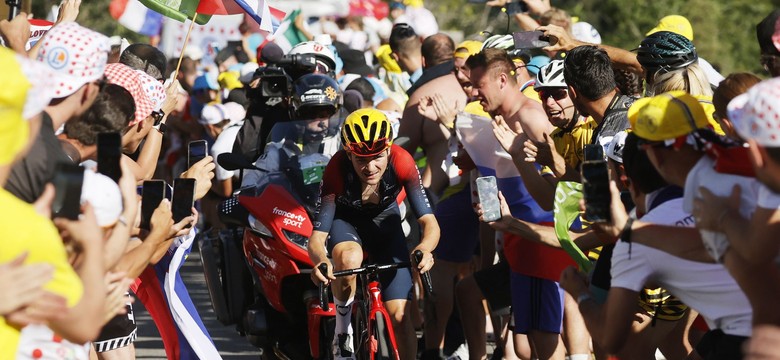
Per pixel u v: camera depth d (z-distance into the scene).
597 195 13.85
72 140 15.38
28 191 12.31
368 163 19.98
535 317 20.72
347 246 20.52
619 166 17.80
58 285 11.13
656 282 13.33
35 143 12.43
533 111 21.22
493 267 22.69
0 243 10.86
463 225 25.34
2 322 11.12
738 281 11.74
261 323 22.31
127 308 18.69
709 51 87.62
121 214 12.99
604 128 19.27
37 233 11.00
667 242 12.95
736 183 11.96
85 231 11.59
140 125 18.06
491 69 21.55
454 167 26.31
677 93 12.91
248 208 21.86
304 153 22.88
